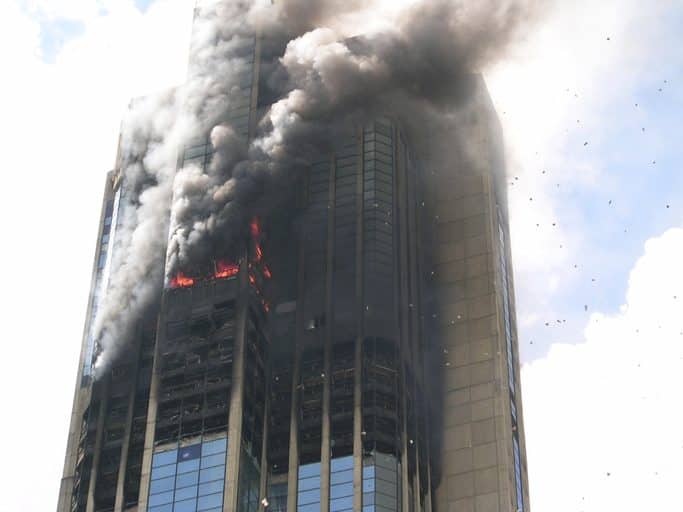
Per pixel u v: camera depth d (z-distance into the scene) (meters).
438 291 179.12
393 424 157.62
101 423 163.50
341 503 152.00
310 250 173.88
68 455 172.75
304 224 176.00
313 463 155.88
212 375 160.50
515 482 165.25
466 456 164.50
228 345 162.25
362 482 152.62
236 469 152.50
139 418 162.50
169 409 159.62
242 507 151.88
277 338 168.38
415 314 171.62
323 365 163.00
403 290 170.38
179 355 163.38
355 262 170.88
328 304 168.00
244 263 168.62
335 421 158.12
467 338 174.00
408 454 157.75
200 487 152.25
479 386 169.38
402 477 154.12
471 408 168.00
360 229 173.75
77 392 179.00
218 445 154.88
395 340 164.38
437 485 163.00
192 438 156.25
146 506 152.50
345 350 163.50
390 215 175.62
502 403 167.38
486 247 181.50
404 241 175.25
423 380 168.38
